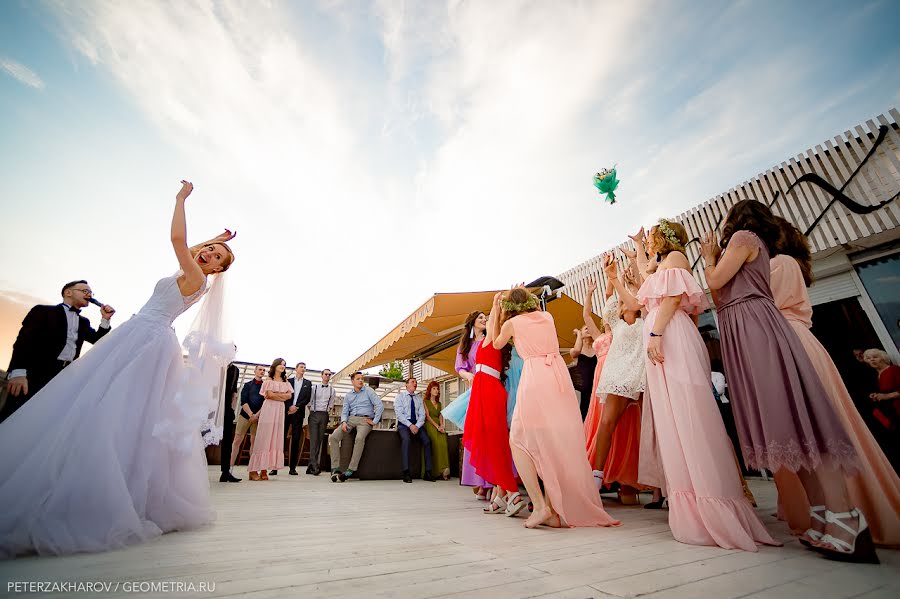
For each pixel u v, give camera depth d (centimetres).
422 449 607
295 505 295
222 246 247
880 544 147
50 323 287
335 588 104
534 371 239
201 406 205
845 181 466
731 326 174
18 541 133
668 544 163
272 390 568
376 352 708
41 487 144
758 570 122
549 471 212
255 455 535
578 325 711
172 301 204
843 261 484
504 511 272
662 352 196
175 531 187
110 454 158
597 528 204
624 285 324
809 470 138
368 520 230
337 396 1253
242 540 169
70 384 172
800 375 148
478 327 371
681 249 219
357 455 550
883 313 455
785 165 518
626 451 313
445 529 201
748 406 160
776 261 193
